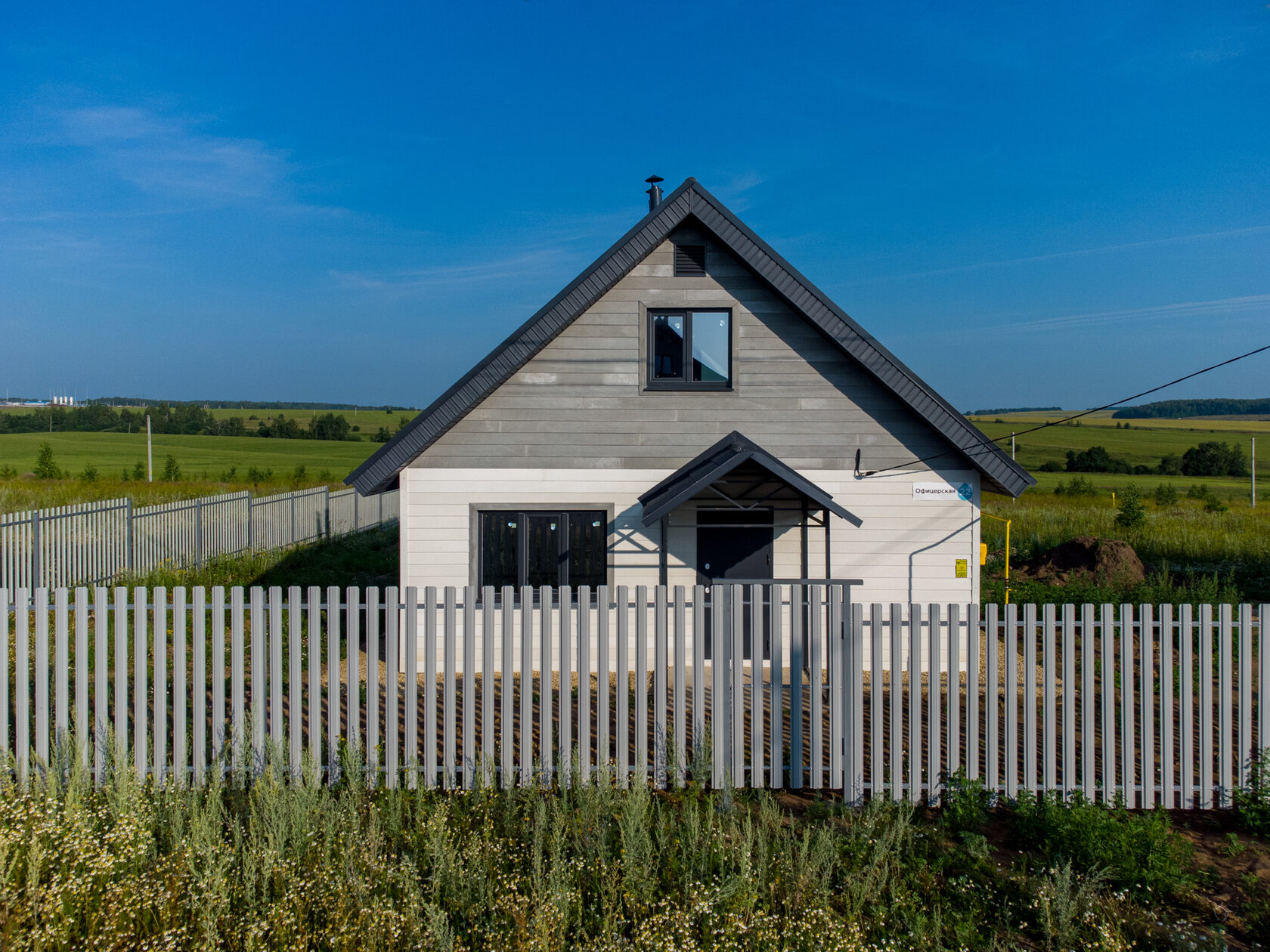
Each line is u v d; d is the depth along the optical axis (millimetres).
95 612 5844
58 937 4070
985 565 17328
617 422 10844
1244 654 6031
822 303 10359
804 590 10906
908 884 5004
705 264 10820
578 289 10391
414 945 4172
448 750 6023
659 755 6102
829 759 6566
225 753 5961
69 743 5785
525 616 5984
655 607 6117
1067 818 5473
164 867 4688
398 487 11797
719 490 10938
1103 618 6031
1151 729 6039
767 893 4719
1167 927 4547
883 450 10883
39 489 31641
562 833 5074
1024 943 4512
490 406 10758
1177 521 25969
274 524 21453
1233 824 5953
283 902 4289
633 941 4297
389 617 6000
